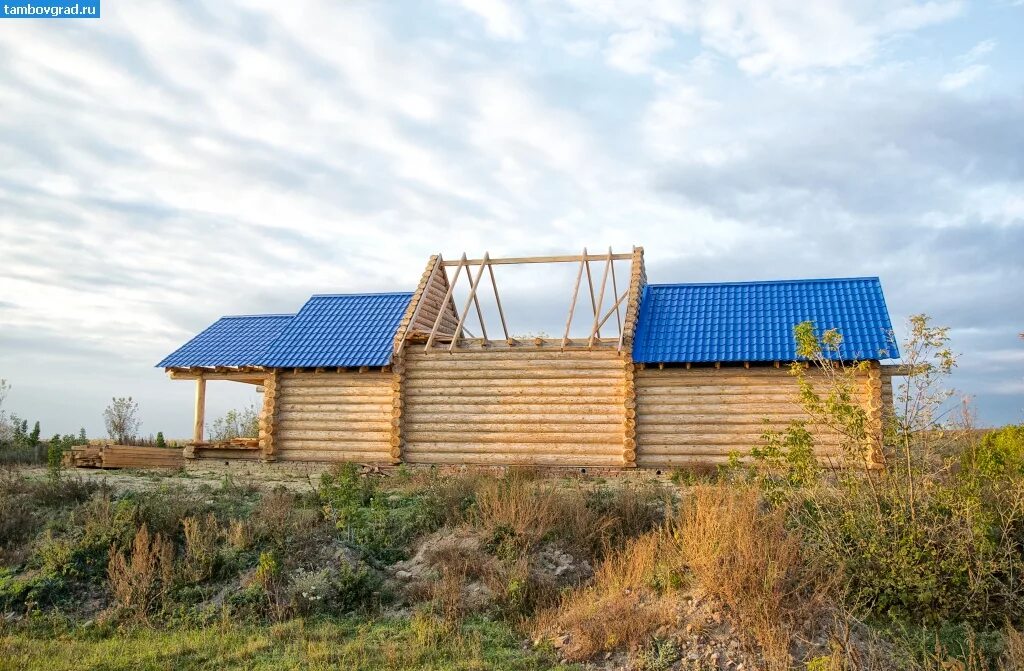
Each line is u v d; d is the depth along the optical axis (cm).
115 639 1270
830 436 2280
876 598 1202
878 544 1227
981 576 1186
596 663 1123
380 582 1444
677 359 2391
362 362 2612
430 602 1348
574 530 1545
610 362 2484
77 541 1537
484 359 2581
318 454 2669
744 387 2389
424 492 1839
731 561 1188
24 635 1284
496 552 1484
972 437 1566
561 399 2502
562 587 1388
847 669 1002
